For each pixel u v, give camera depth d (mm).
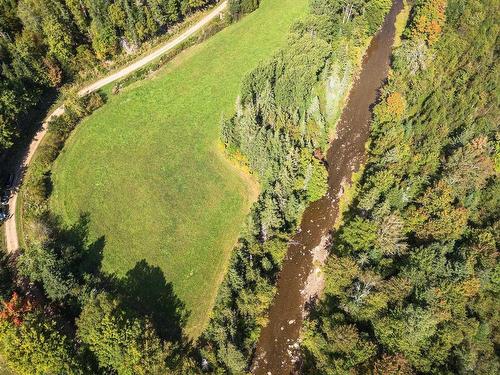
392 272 104250
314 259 114312
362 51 162750
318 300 108250
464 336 95750
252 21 163375
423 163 119750
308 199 121500
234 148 124812
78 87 138125
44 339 85250
